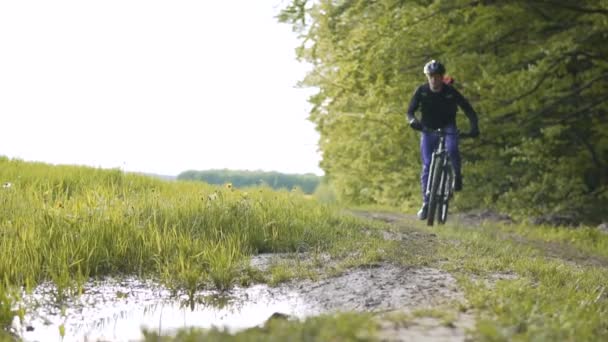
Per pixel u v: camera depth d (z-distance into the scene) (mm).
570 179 23438
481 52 23891
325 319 5035
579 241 16938
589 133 23703
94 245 9516
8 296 7312
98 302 7656
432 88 13469
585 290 8320
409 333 5137
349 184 31812
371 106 27484
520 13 23062
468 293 6809
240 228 11625
